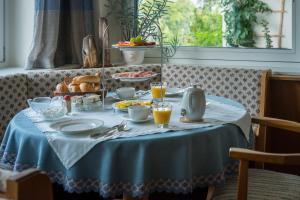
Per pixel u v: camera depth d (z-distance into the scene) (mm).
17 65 3184
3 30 3107
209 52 3191
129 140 1472
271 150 2697
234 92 2791
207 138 1565
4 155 1687
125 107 1897
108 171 1461
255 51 3047
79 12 3072
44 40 2945
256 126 2465
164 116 1633
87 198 2379
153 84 2250
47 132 1585
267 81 2639
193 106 1701
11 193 868
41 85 2727
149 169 1476
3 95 2521
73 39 3109
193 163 1543
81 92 2053
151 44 2230
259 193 1592
